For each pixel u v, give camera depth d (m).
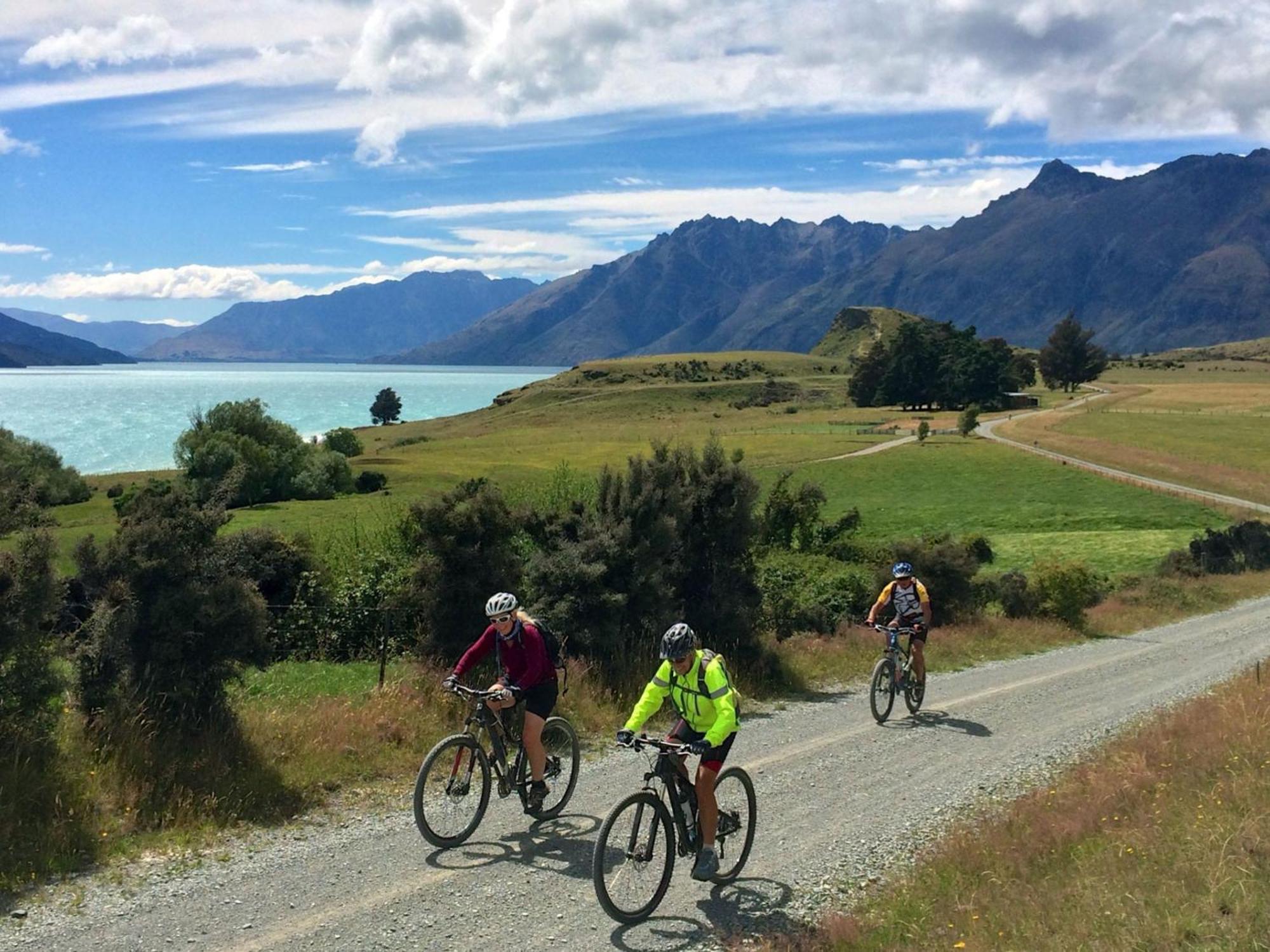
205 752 8.70
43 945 5.83
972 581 26.66
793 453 102.50
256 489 75.25
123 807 7.84
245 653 9.36
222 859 7.25
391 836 7.92
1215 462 84.25
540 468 93.62
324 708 10.52
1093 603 30.50
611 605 13.31
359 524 27.36
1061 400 176.25
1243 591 34.69
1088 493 71.75
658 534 14.14
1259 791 8.41
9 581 8.02
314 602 16.77
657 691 7.06
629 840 6.70
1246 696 12.73
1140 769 9.71
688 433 146.50
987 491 74.81
